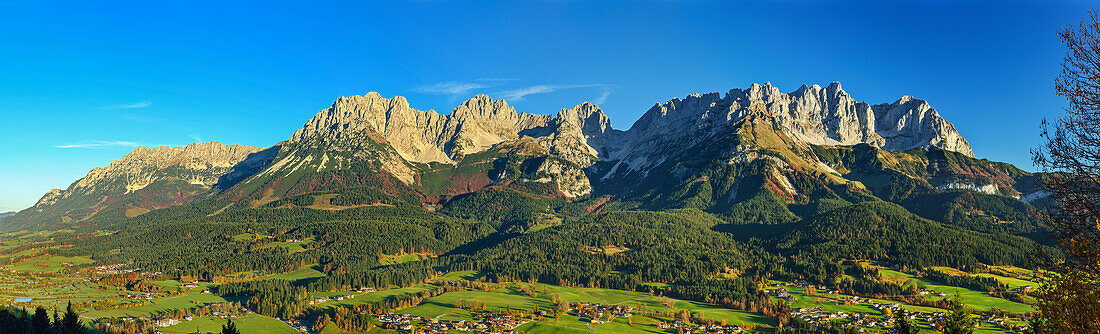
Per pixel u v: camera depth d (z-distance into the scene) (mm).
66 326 182125
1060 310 45000
